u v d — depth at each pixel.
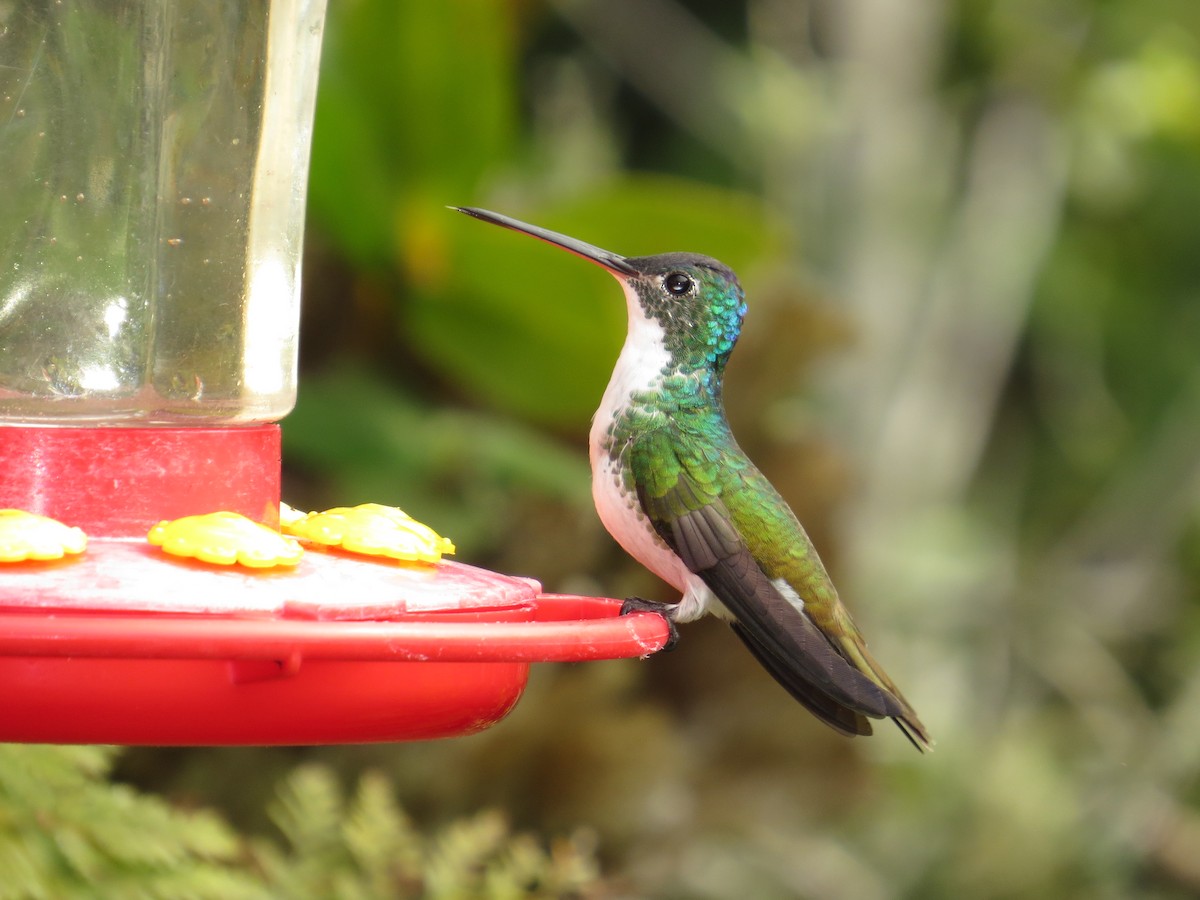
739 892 14.77
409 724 5.01
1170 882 19.41
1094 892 18.62
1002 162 24.17
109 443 5.39
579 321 10.93
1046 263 25.09
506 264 10.71
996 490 25.11
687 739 11.51
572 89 19.58
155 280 5.75
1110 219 25.42
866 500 19.23
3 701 4.58
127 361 5.71
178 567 4.86
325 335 11.58
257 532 5.07
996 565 22.41
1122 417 25.19
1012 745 19.72
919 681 19.88
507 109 11.15
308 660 4.55
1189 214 25.03
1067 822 18.78
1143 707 21.30
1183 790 20.09
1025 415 25.98
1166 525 23.97
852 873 16.50
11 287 5.60
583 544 10.97
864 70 21.05
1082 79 23.88
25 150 5.60
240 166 5.87
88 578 4.67
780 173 21.09
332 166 10.71
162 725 4.69
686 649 11.55
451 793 10.63
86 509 5.35
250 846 8.74
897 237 21.06
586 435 11.91
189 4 5.75
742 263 11.10
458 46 10.85
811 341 11.55
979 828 18.11
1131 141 24.58
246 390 5.92
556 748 10.70
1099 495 25.08
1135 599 23.44
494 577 5.64
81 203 5.65
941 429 22.86
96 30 5.66
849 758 11.73
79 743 4.72
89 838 7.18
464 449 10.69
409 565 5.46
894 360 20.97
